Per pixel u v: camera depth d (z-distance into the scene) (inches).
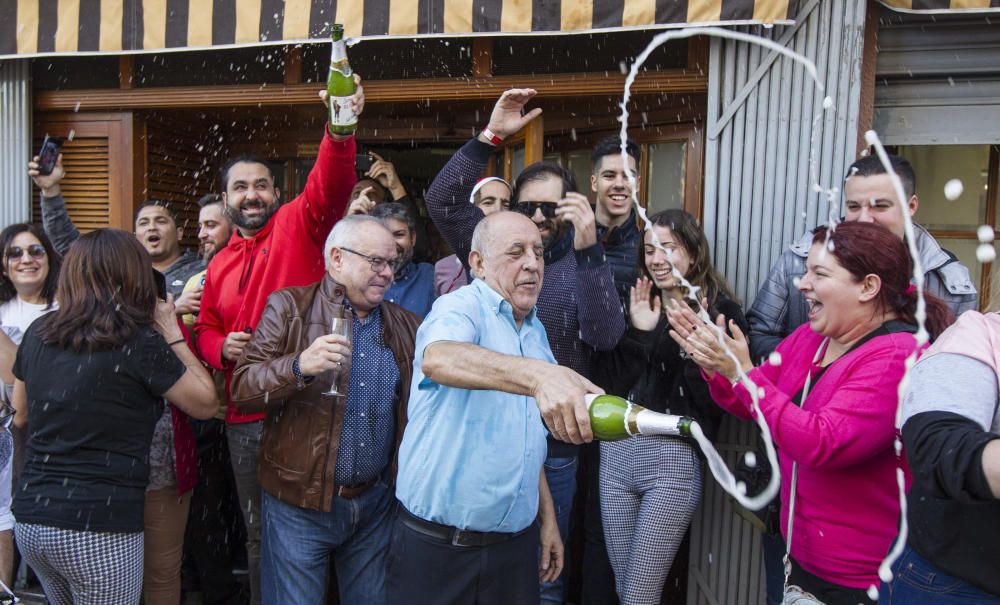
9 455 116.7
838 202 121.7
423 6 131.6
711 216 128.3
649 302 109.0
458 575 78.5
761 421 56.6
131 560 92.7
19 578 139.4
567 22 126.4
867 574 72.7
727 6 120.7
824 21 120.6
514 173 159.2
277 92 154.9
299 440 92.0
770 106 124.0
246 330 111.7
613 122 152.9
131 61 160.4
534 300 79.0
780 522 82.9
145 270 93.3
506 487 76.3
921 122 128.6
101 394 88.5
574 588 133.3
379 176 148.9
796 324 107.7
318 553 94.2
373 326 97.4
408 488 79.4
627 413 46.8
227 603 131.0
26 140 160.9
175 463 108.0
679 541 102.7
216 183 191.5
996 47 124.0
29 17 149.0
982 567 56.2
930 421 53.3
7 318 129.3
